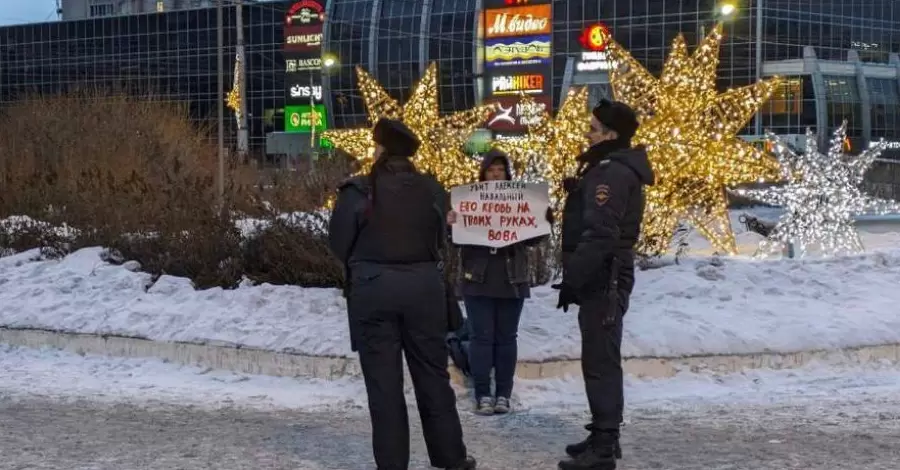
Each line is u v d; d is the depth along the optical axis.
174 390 9.76
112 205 14.62
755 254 16.84
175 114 32.41
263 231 12.52
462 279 8.80
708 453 7.29
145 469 7.07
